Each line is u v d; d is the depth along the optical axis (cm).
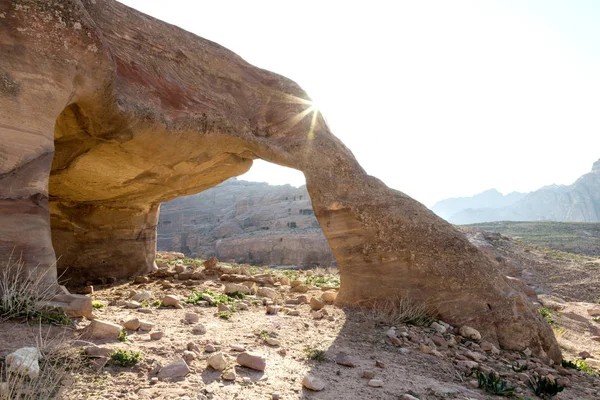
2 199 500
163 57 821
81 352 399
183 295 832
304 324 665
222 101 902
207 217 9325
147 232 1191
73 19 576
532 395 511
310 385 410
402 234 811
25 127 525
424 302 765
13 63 525
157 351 446
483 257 796
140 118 725
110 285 995
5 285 470
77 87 602
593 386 623
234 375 408
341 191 880
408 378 489
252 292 916
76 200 1038
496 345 726
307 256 5750
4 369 332
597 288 1989
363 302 809
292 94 981
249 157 1003
